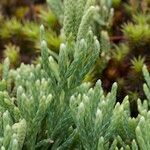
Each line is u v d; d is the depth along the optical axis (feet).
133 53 0.84
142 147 0.51
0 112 0.55
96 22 0.79
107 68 0.82
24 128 0.51
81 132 0.53
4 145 0.50
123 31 0.84
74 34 0.57
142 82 0.79
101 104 0.53
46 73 0.57
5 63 0.67
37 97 0.55
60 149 0.57
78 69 0.56
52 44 0.85
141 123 0.51
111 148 0.54
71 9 0.57
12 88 0.71
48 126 0.57
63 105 0.57
